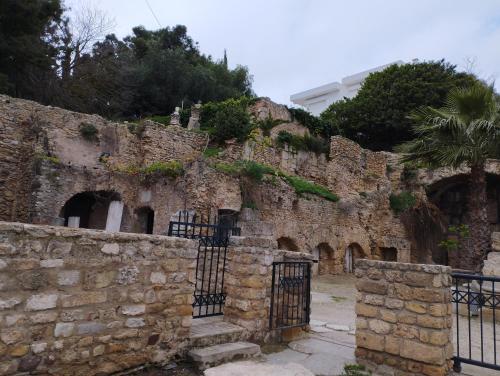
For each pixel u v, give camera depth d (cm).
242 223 1513
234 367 321
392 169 2702
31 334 348
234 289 594
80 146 1595
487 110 1262
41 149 1471
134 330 430
